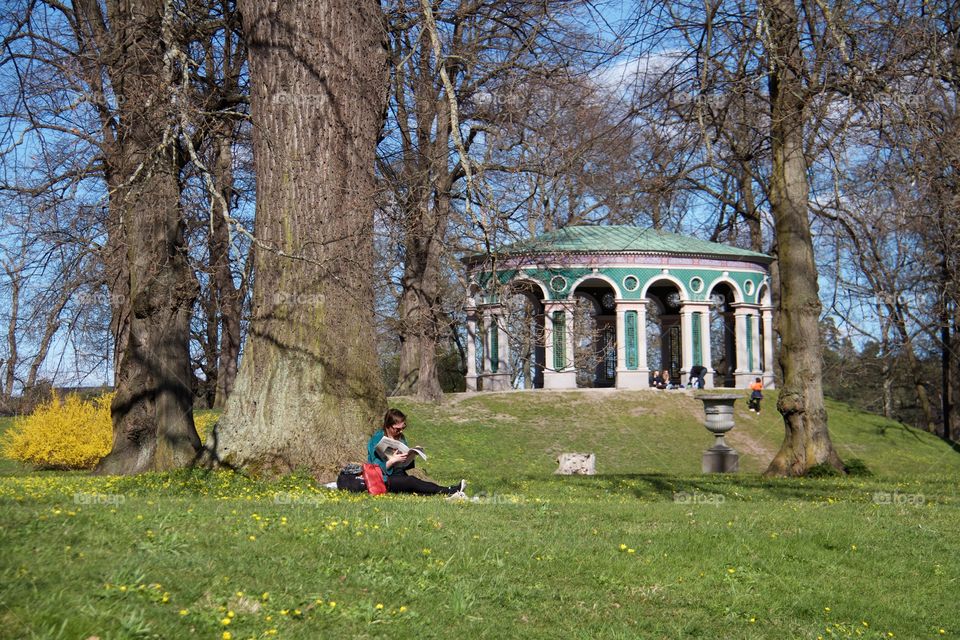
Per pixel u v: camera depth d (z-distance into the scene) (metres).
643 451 37.75
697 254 48.62
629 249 47.16
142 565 6.09
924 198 17.47
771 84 20.14
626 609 6.84
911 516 11.42
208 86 19.08
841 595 7.75
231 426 14.91
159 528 7.45
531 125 28.77
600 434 39.12
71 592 5.33
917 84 16.23
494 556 7.70
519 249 27.80
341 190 15.28
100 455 27.12
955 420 46.06
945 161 16.70
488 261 17.72
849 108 16.03
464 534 8.32
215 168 21.88
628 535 9.09
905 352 39.03
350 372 15.10
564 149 27.58
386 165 24.50
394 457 12.55
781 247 22.42
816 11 16.70
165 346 18.97
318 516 8.69
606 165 29.27
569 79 25.06
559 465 27.77
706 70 15.54
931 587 8.17
